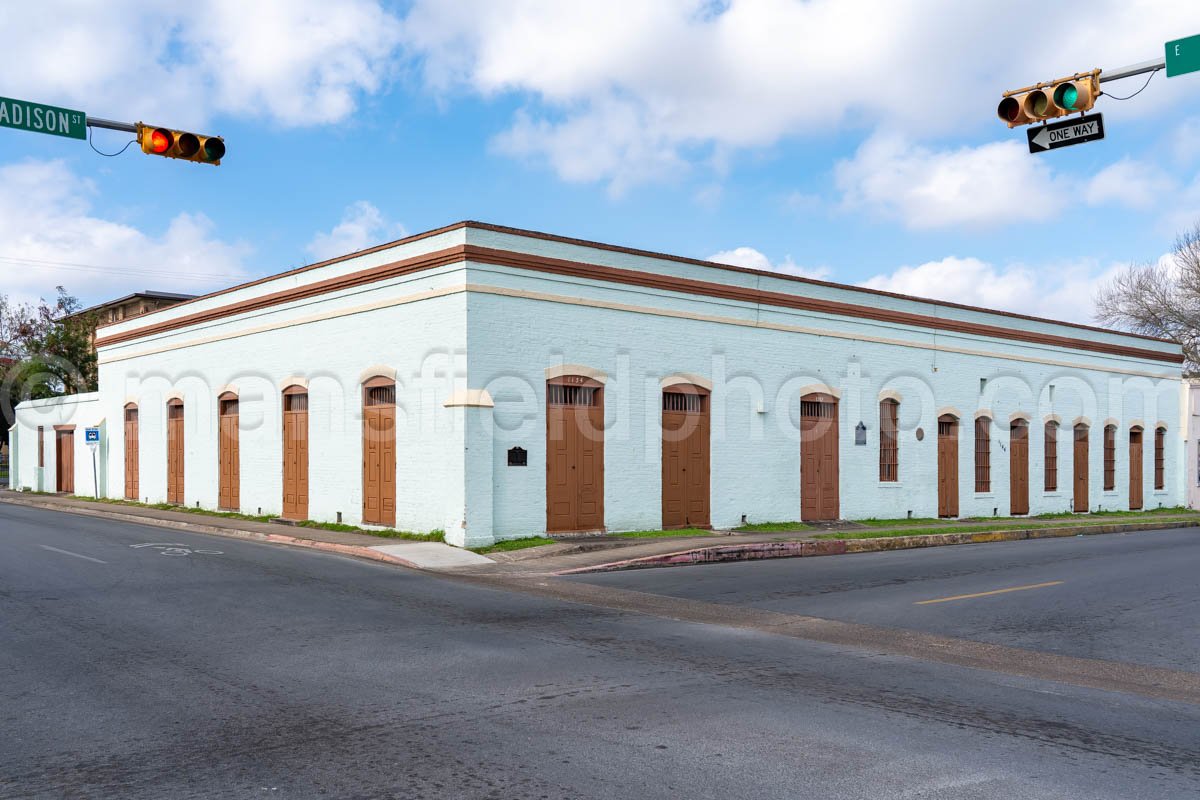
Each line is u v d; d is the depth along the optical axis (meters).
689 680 7.77
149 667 7.87
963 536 22.44
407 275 18.45
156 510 25.84
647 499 19.72
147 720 6.39
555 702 6.97
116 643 8.77
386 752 5.77
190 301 25.77
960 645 9.81
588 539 18.14
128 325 29.19
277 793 5.08
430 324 17.84
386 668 7.95
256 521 21.95
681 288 20.44
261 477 22.72
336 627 9.70
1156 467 36.19
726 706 6.97
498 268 17.45
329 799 5.00
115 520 23.81
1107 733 6.59
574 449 18.56
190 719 6.42
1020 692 7.79
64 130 10.55
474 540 16.77
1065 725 6.77
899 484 25.47
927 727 6.56
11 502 31.86
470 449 16.81
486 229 17.30
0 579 12.61
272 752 5.75
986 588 13.75
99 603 10.84
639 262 19.72
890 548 20.48
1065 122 10.28
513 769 5.48
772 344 22.34
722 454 21.20
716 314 21.14
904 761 5.77
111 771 5.41
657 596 12.62
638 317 19.67
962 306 27.62
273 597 11.47
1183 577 15.15
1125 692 7.97
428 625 9.94
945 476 26.98
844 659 8.89
